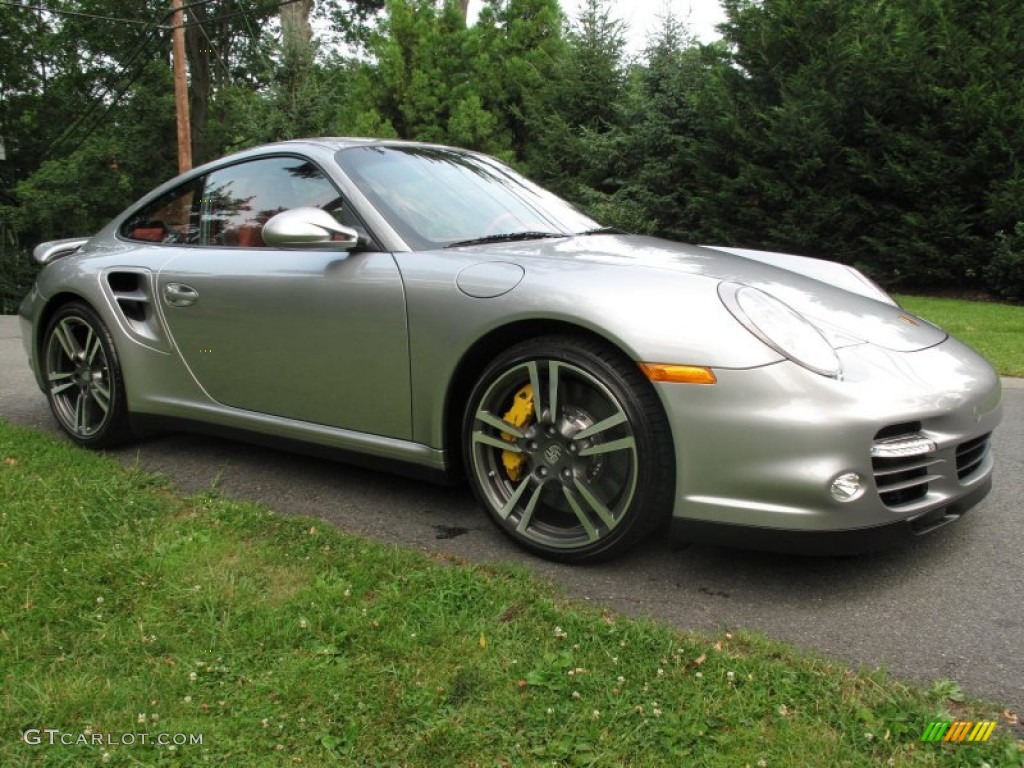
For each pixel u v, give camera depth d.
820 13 14.06
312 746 1.61
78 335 3.70
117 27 27.86
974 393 2.36
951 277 12.97
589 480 2.41
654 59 17.02
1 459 3.27
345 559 2.41
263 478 3.27
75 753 1.59
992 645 2.04
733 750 1.60
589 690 1.78
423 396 2.63
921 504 2.23
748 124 14.64
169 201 3.59
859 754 1.59
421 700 1.74
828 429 2.08
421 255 2.69
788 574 2.44
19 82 28.06
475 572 2.36
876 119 13.34
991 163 12.23
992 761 1.57
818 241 13.73
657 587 2.35
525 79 19.08
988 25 12.68
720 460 2.17
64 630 2.01
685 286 2.32
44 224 25.08
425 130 19.42
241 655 1.91
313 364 2.88
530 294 2.39
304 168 3.09
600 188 17.34
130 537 2.53
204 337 3.18
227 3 27.47
